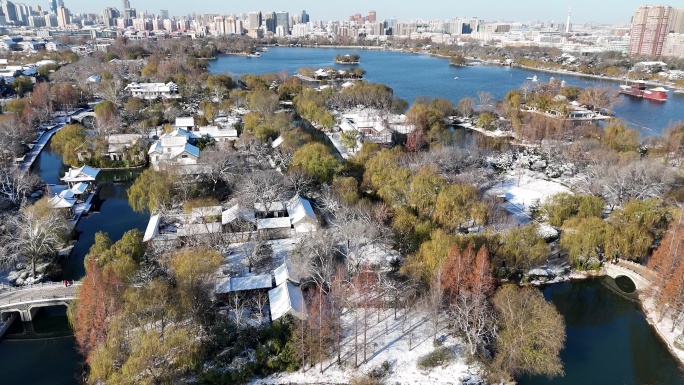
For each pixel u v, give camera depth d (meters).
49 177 164.75
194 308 80.62
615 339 88.19
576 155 170.12
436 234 96.69
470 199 119.12
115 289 79.69
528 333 76.12
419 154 166.50
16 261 107.94
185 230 111.00
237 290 89.62
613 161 155.50
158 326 76.62
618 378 78.62
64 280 102.25
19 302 88.88
